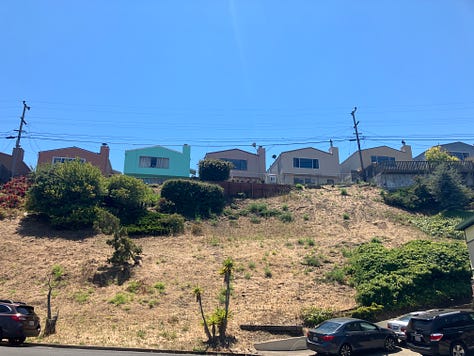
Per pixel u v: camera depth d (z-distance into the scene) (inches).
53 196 1286.9
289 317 754.8
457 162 1969.7
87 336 661.9
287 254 1115.3
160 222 1337.4
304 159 2381.9
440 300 833.5
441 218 1528.1
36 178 1339.8
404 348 660.1
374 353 632.4
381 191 1817.2
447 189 1638.8
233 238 1291.8
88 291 866.8
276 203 1688.0
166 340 658.8
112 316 749.9
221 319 671.8
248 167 2381.9
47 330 672.4
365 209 1636.3
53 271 947.3
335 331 612.4
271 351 650.2
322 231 1401.3
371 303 802.8
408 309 810.8
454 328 550.0
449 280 868.0
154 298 832.3
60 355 526.6
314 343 619.2
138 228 1291.8
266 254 1102.4
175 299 831.7
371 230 1402.6
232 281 922.1
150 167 2234.3
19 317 611.2
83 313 762.2
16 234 1180.5
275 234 1363.2
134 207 1418.6
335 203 1699.1
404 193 1739.7
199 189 1572.3
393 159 2566.4
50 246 1107.9
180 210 1515.7
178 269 989.8
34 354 526.0
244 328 706.8
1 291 853.2
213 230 1384.1
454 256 906.1
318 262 1039.6
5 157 2076.8
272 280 935.7
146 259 1051.3
